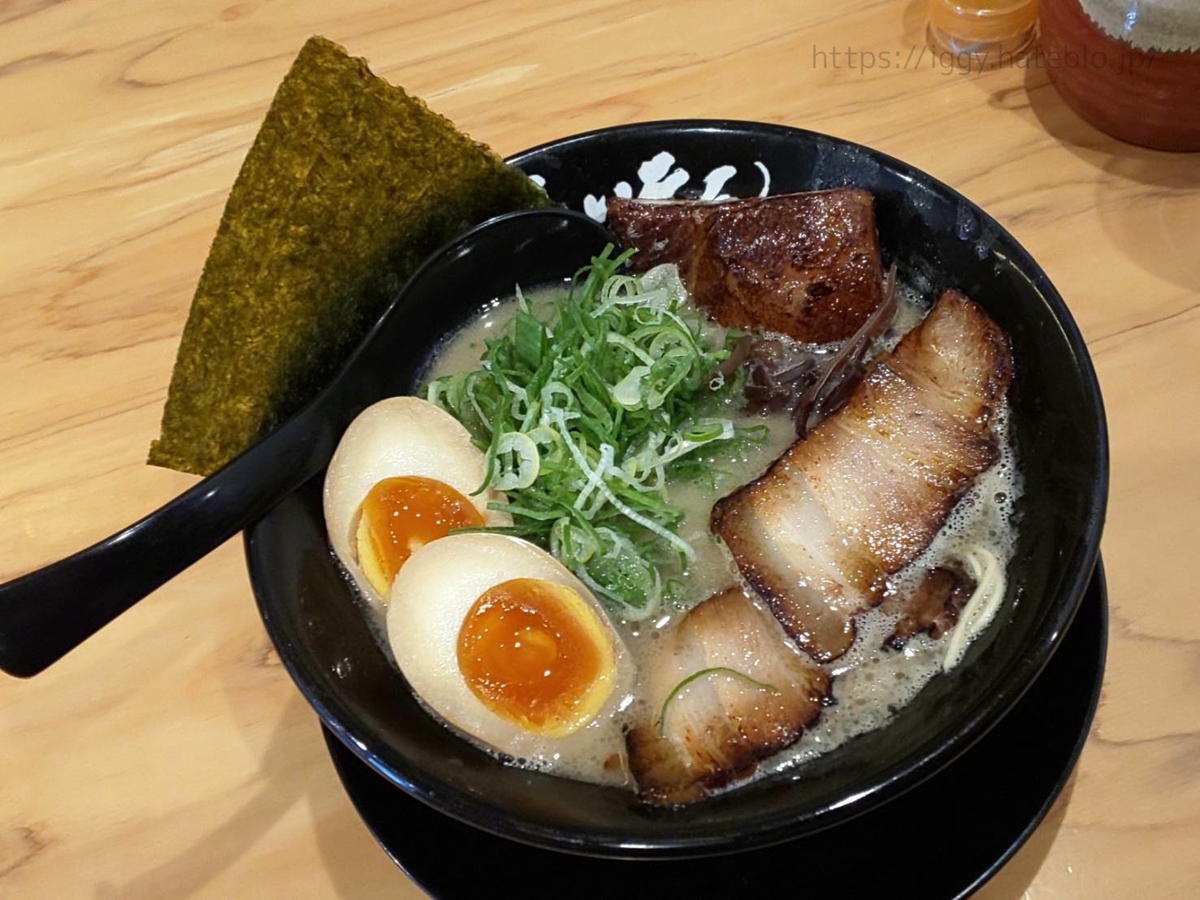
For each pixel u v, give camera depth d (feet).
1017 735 0.76
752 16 1.32
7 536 1.02
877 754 0.69
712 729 0.76
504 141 1.23
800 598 0.81
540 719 0.76
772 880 0.75
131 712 0.92
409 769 0.68
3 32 1.44
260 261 0.80
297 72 0.78
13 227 1.25
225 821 0.86
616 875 0.76
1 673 0.94
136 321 1.16
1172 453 0.94
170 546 0.77
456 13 1.38
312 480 0.87
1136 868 0.77
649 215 0.98
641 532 0.87
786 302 0.92
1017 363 0.83
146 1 1.45
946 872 0.73
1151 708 0.82
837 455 0.84
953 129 1.18
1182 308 1.02
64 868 0.85
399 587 0.79
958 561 0.80
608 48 1.31
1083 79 1.11
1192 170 1.11
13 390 1.12
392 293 0.94
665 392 0.89
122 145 1.31
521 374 0.92
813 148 0.94
